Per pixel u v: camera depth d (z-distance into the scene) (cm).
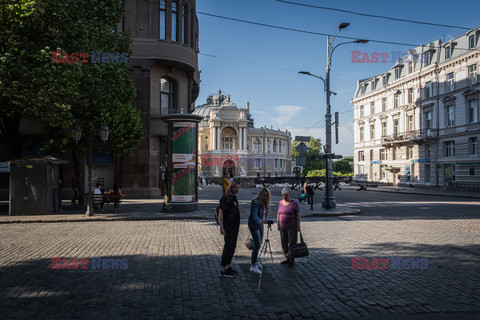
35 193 1456
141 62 2389
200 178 4822
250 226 658
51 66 1316
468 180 3359
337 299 526
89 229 1139
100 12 1673
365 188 3659
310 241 942
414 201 2320
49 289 562
